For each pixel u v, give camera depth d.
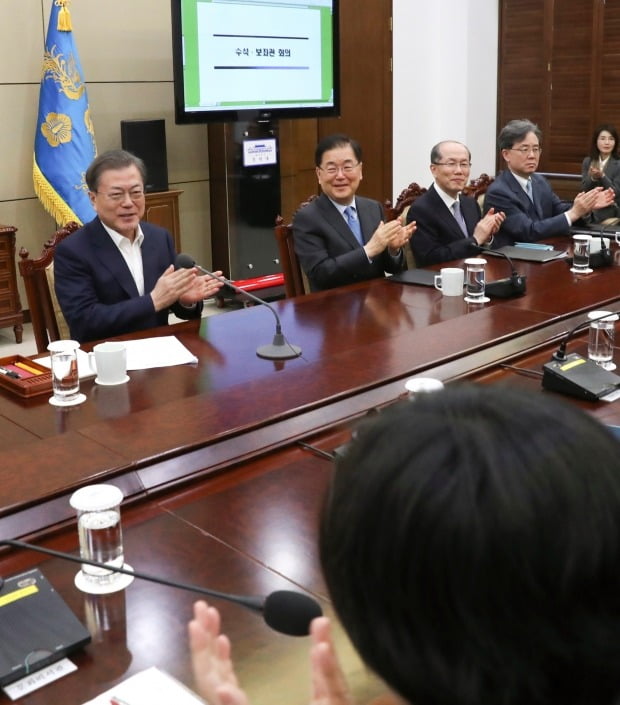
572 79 7.23
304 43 5.78
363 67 6.91
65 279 2.85
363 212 3.63
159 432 1.75
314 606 0.79
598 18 7.00
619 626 0.41
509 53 7.50
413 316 2.77
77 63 5.04
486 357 2.27
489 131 7.69
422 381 1.81
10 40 5.09
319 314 2.82
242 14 5.43
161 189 5.55
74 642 1.09
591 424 0.43
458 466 0.41
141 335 2.62
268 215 6.02
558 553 0.39
